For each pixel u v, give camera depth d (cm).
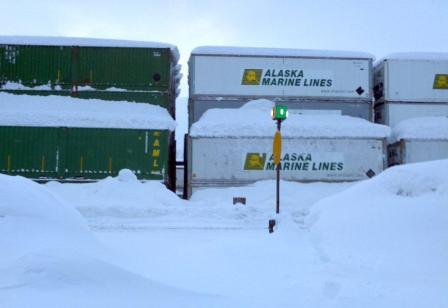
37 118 1927
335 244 820
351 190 998
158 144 1970
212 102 2141
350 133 2038
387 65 2238
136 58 2077
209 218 1527
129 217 1541
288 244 866
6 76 2019
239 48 2169
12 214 646
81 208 1555
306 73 2181
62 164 1927
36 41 2041
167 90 2075
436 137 2070
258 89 2158
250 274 681
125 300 504
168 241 1015
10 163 1906
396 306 527
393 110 2222
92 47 2062
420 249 721
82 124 1942
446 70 2244
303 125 2034
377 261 716
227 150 2022
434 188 863
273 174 2023
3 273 521
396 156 2150
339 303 538
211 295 561
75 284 520
